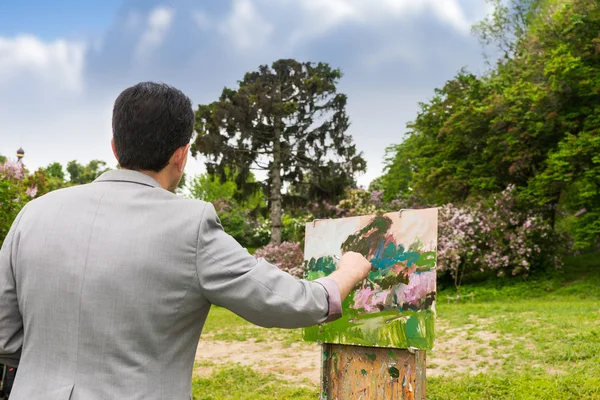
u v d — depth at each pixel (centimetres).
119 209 139
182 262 134
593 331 670
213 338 932
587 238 1507
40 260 137
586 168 1490
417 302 225
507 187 1711
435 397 484
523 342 684
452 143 1920
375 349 245
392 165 2777
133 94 148
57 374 130
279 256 2084
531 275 1645
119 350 129
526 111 1648
